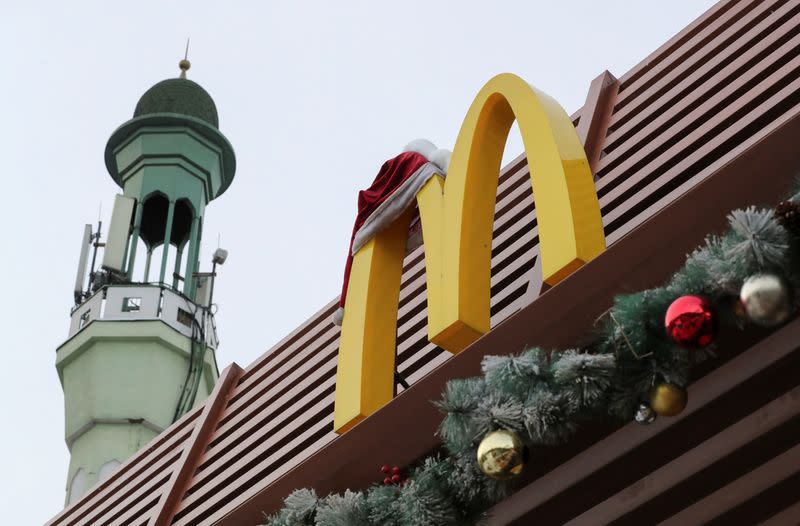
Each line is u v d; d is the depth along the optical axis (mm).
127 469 12328
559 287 5184
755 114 7941
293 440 9805
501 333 5340
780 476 4961
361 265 7180
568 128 6367
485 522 5230
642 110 9383
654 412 4688
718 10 9742
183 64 23219
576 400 4746
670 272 5020
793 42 8422
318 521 5375
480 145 6809
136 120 21250
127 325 18781
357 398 6613
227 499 9969
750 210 4426
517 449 4746
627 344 4699
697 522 5102
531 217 9320
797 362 4930
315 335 11539
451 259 6410
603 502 5234
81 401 18438
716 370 5004
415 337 9273
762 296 4285
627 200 8250
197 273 20391
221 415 11586
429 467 5195
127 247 20156
